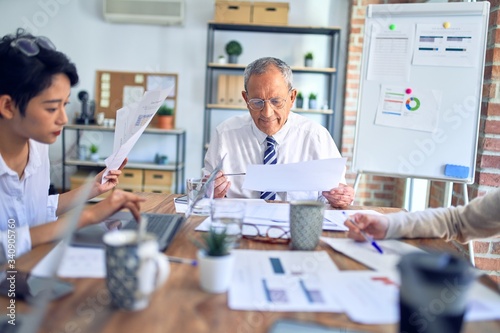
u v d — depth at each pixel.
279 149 1.78
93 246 0.83
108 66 3.86
